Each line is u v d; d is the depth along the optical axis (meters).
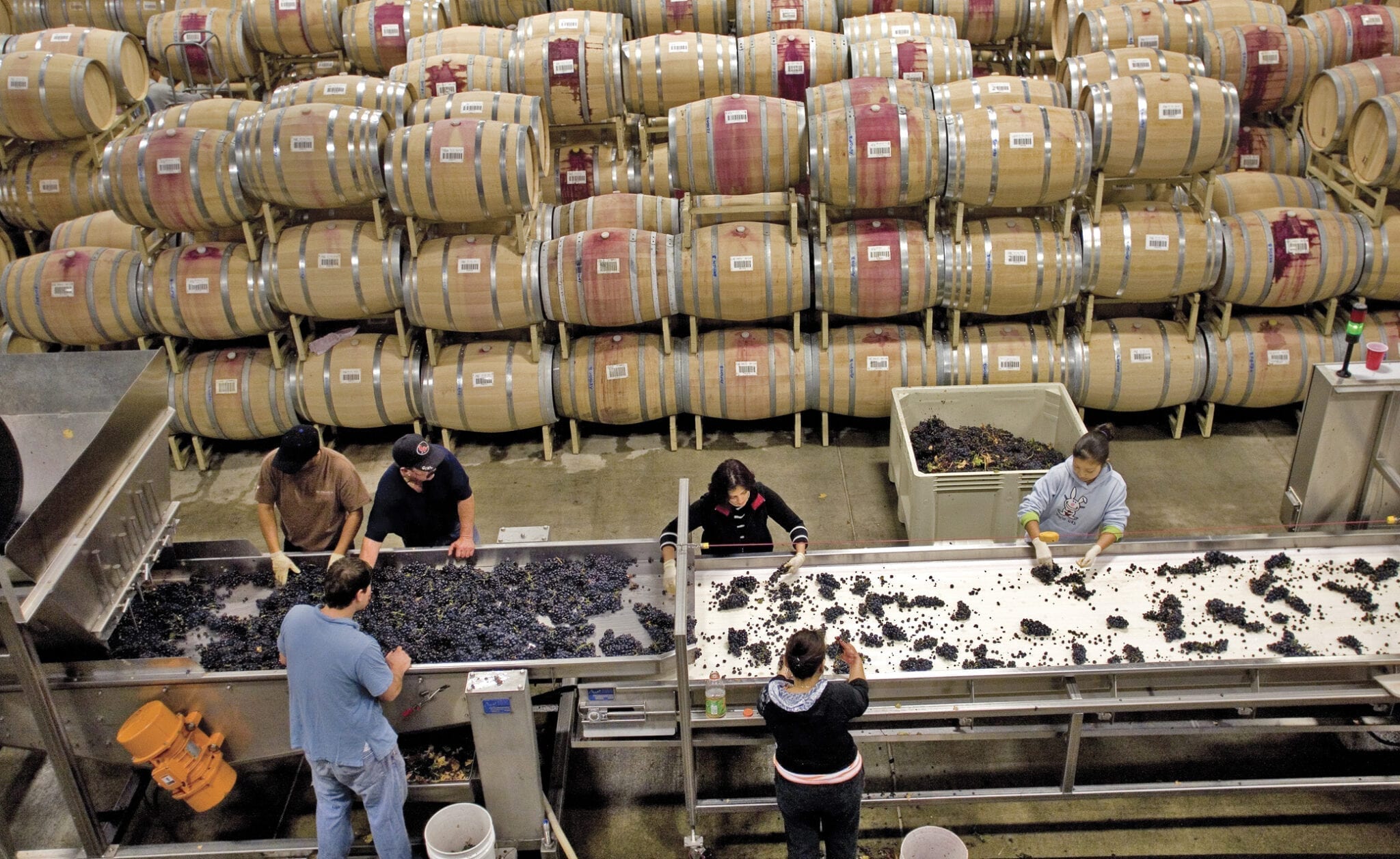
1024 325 7.70
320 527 5.48
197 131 7.25
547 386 7.66
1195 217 7.25
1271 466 7.53
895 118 6.94
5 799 5.33
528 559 5.21
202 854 4.63
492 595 4.94
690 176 7.15
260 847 4.62
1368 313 7.70
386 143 7.17
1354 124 7.35
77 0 10.89
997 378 7.51
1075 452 5.21
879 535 7.03
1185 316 7.73
